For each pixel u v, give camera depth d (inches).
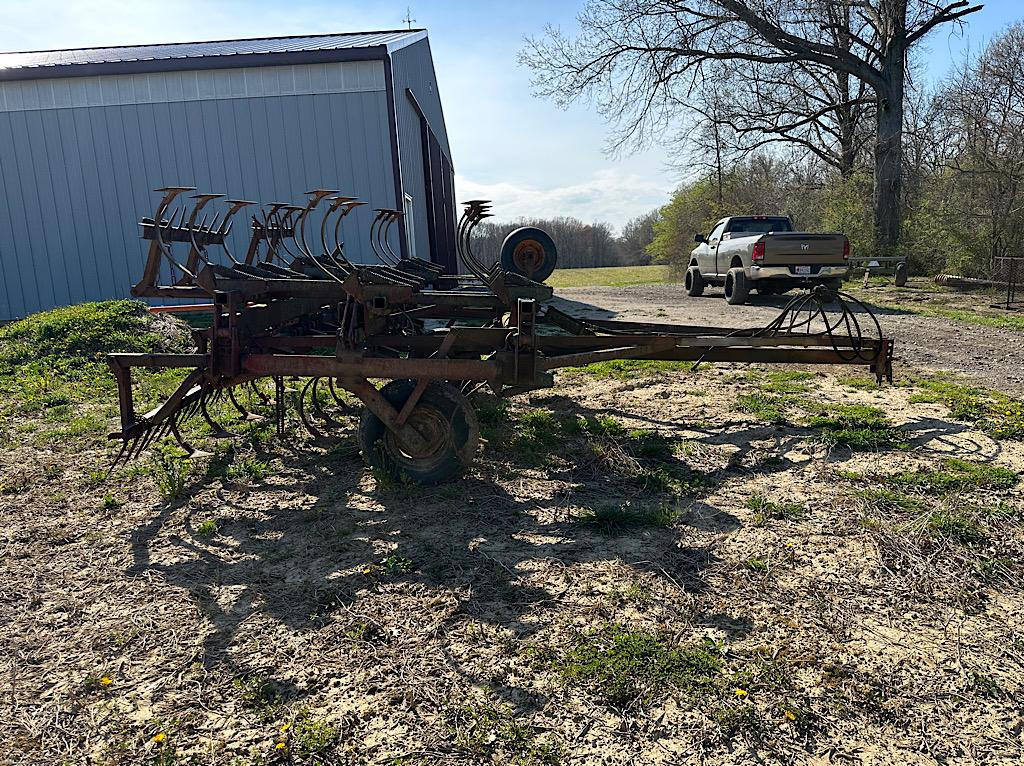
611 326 263.9
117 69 555.2
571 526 166.7
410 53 695.7
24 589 143.1
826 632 123.0
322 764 96.0
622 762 95.7
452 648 120.1
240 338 191.3
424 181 781.3
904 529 159.8
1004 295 669.3
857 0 925.8
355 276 178.9
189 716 105.7
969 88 1029.8
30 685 113.6
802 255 598.9
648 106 1034.7
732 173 1467.8
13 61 611.2
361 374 182.4
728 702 106.0
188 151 570.9
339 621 129.1
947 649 118.3
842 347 249.9
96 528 171.6
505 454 216.2
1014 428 227.0
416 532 165.6
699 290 767.1
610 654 116.7
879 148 956.6
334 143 569.0
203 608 134.6
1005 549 150.3
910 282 820.6
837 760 95.9
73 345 375.6
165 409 186.5
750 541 156.9
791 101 1199.6
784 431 235.0
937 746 98.0
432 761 96.2
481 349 209.5
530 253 402.9
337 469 209.6
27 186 574.9
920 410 257.3
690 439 229.5
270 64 557.6
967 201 858.8
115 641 124.7
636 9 982.4
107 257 585.6
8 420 266.7
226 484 199.3
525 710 105.4
